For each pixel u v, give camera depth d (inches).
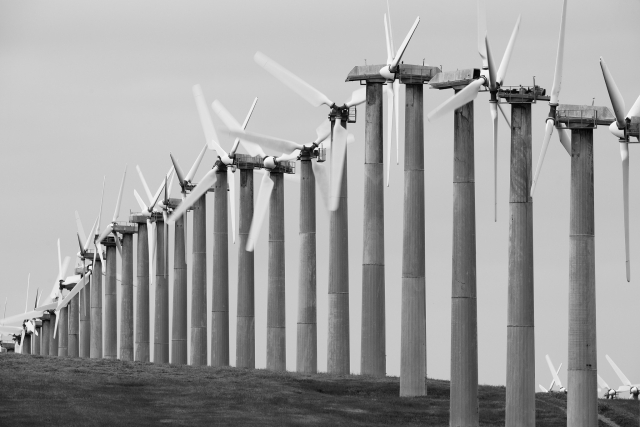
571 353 4758.9
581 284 4753.9
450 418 5128.0
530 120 4938.5
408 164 5876.0
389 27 6141.7
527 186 4911.4
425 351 5866.1
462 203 5147.6
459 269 5142.7
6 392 5585.6
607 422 5226.4
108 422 4975.4
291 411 5388.8
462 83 5196.9
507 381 4891.7
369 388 6008.9
